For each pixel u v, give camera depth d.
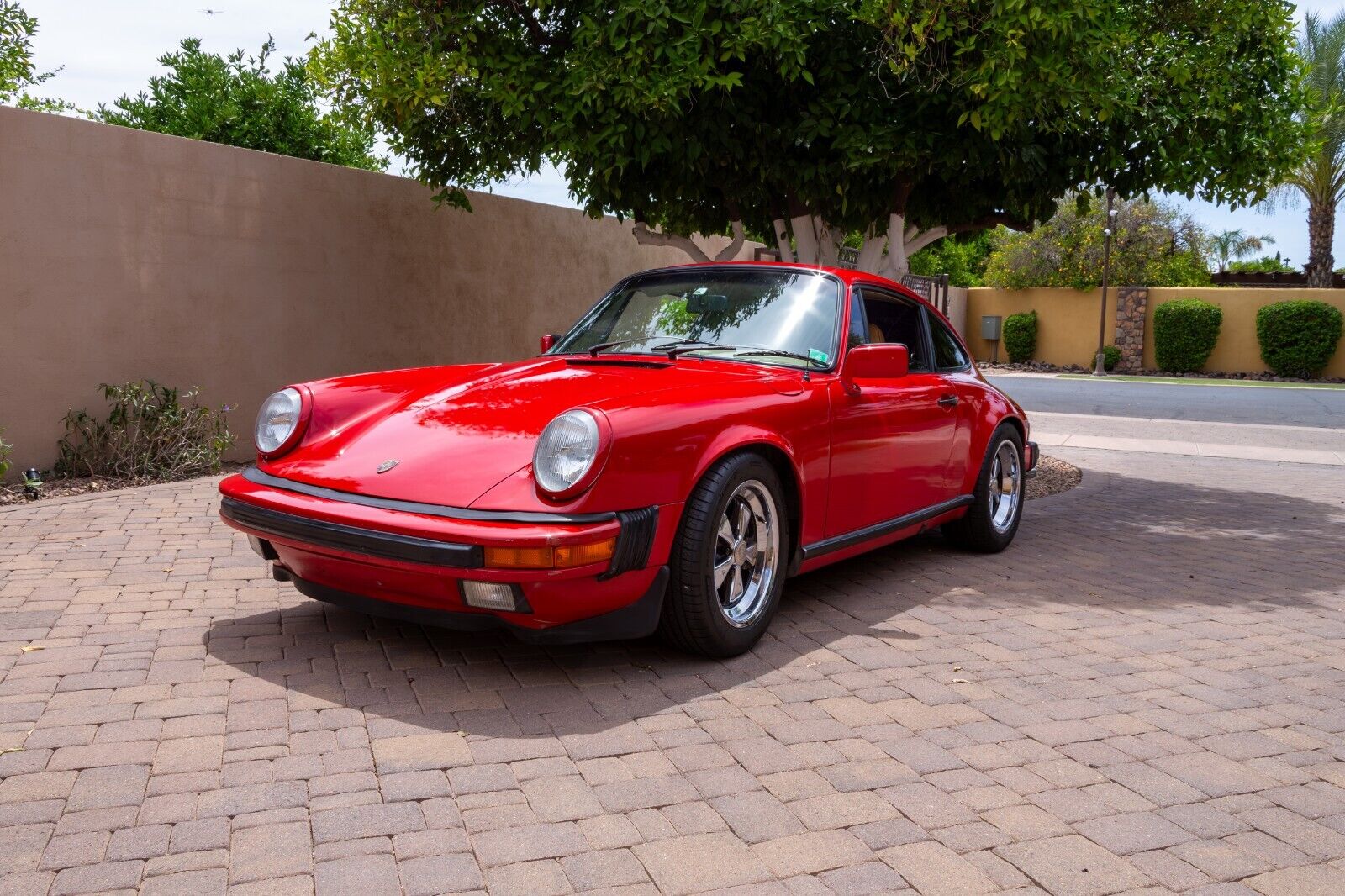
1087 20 5.66
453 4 6.64
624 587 3.08
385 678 3.24
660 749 2.77
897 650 3.74
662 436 3.12
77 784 2.47
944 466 4.87
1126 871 2.21
